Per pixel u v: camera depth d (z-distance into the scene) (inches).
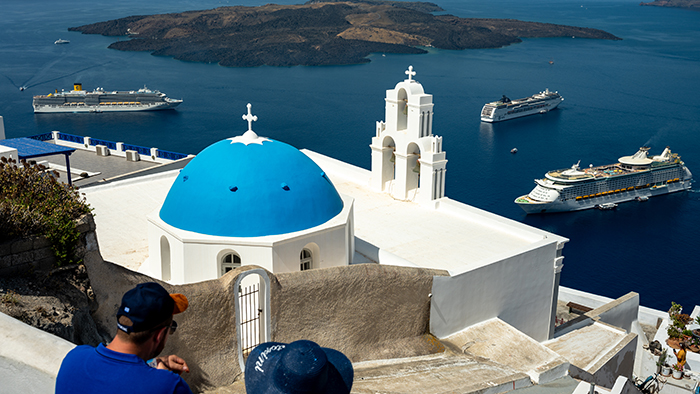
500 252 991.0
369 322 760.3
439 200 1176.2
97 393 166.9
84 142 2699.3
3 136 1824.6
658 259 3885.3
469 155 6013.8
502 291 946.1
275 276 663.1
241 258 765.9
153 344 181.6
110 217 1070.4
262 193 789.2
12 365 287.0
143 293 174.7
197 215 786.8
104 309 535.8
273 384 182.2
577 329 1206.9
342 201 909.8
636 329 1423.5
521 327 1017.5
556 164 5777.6
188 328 585.0
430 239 1038.4
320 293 700.7
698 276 3646.7
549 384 800.9
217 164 808.3
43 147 1606.8
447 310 860.6
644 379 1318.9
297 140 6496.1
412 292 800.9
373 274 748.0
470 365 777.6
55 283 499.2
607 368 1083.3
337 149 6146.7
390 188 1254.3
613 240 4212.6
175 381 171.2
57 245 501.7
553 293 1059.9
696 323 1406.3
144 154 2625.5
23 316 440.1
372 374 692.1
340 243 839.7
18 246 480.1
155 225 820.6
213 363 604.7
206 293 594.6
